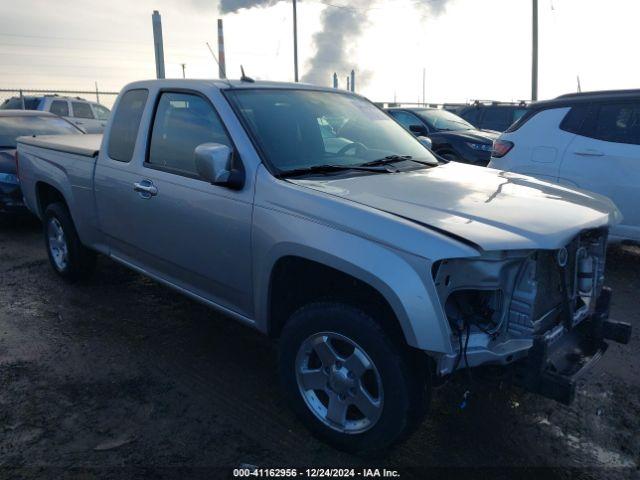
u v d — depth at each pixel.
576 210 2.96
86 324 4.48
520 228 2.59
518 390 3.58
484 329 2.64
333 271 2.81
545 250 2.70
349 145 3.81
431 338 2.41
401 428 2.63
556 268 2.80
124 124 4.25
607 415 3.33
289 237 2.87
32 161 5.44
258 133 3.34
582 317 3.01
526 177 3.82
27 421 3.14
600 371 3.85
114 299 5.02
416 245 2.44
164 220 3.74
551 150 6.16
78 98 17.16
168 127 3.83
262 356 4.00
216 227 3.33
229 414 3.26
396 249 2.49
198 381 3.62
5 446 2.92
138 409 3.29
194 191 3.46
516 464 2.88
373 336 2.62
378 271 2.50
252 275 3.18
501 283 2.60
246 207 3.14
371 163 3.65
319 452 2.93
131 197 4.02
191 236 3.54
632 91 5.75
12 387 3.50
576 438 3.10
